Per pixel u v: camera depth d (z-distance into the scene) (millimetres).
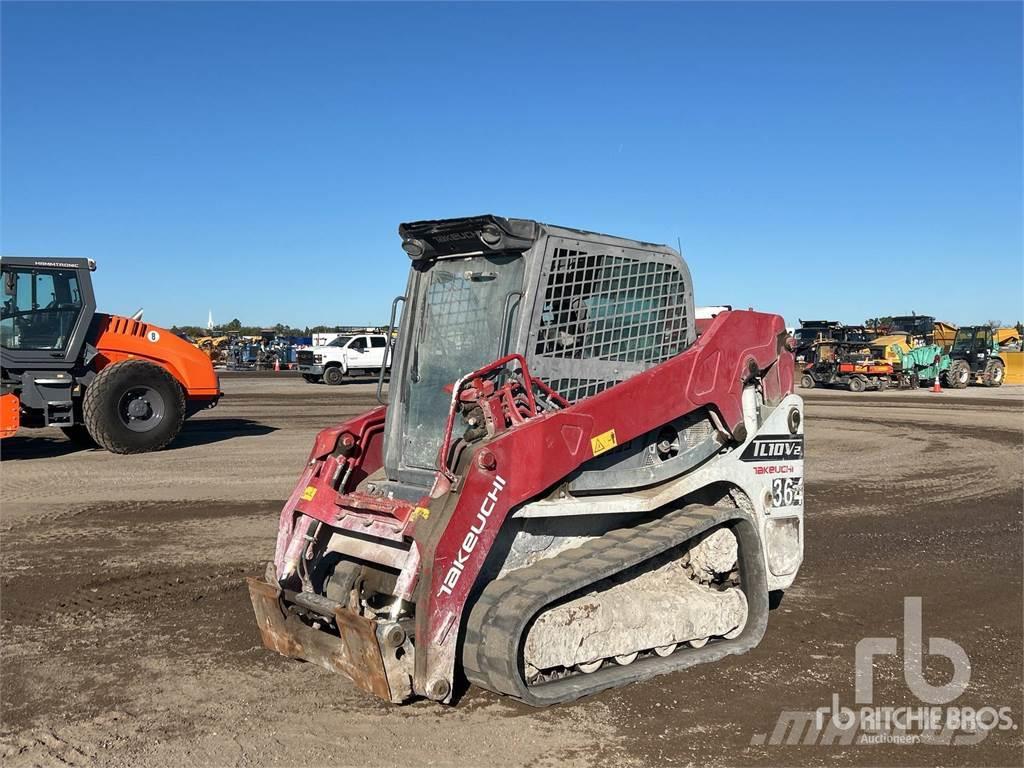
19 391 13750
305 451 14367
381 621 4449
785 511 5996
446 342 5402
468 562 4445
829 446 15766
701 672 5281
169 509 9797
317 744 4324
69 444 15297
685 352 5465
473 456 4457
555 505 4801
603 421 4922
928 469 13227
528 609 4434
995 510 10305
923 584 7312
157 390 14305
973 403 25859
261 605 5250
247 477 11883
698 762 4188
